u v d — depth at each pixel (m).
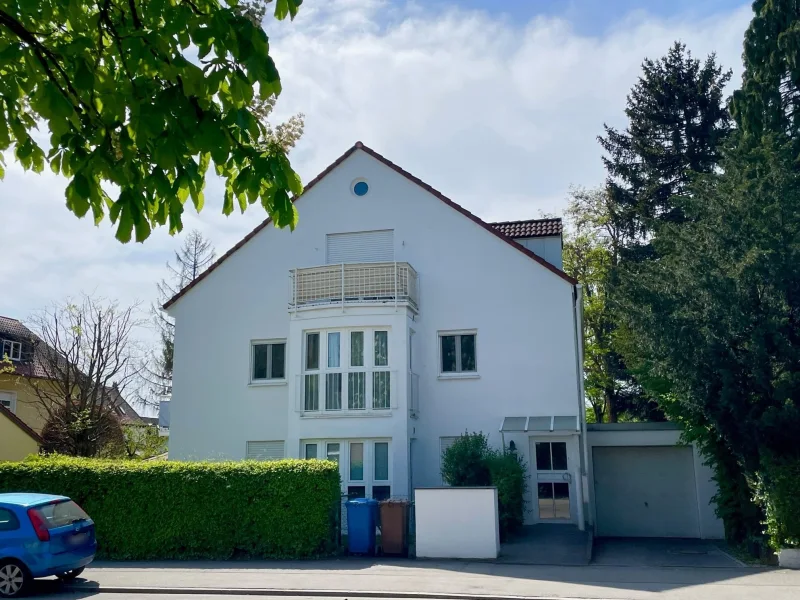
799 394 14.53
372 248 22.78
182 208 4.43
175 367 23.61
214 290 23.84
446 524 16.08
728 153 18.11
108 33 4.91
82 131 4.41
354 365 20.84
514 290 21.52
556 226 24.34
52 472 17.31
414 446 21.03
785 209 15.52
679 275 16.39
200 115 4.23
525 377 20.97
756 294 15.23
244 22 4.16
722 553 17.28
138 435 32.28
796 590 12.03
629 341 22.91
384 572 14.30
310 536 16.31
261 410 22.72
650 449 22.62
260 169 4.52
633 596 11.70
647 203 35.28
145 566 15.66
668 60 36.78
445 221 22.39
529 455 20.39
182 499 16.89
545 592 12.08
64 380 28.72
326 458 20.66
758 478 15.50
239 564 15.71
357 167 23.34
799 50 20.70
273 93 4.30
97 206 4.44
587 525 19.56
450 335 21.86
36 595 12.70
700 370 15.45
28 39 4.37
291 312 21.64
